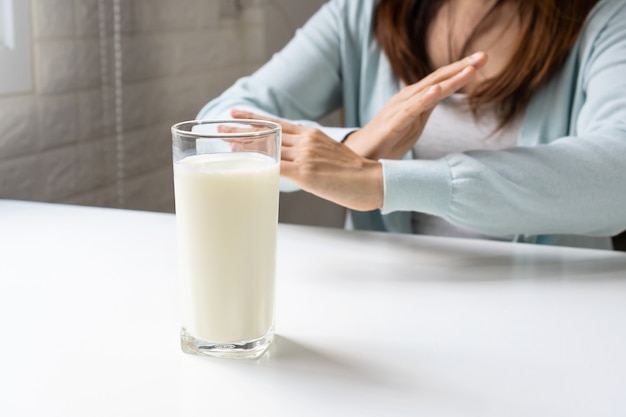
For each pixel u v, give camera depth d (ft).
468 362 1.89
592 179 2.65
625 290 2.35
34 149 4.05
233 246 1.85
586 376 1.83
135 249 2.66
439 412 1.69
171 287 2.33
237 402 1.72
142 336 2.02
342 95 4.22
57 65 4.16
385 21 3.79
